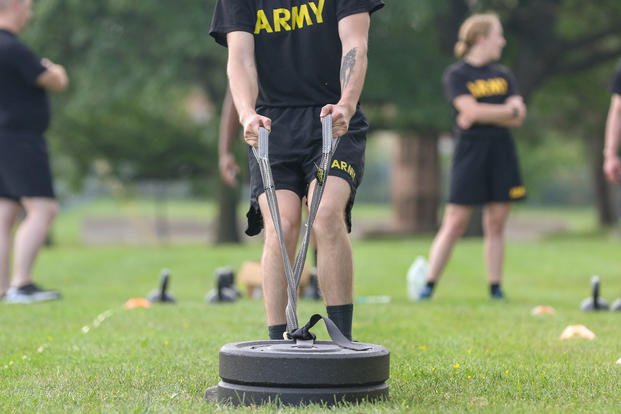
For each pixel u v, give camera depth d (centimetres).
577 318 1453
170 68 4516
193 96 5897
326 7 868
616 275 2542
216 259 2970
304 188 877
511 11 4894
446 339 1186
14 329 1317
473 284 2269
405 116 4666
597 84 6128
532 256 3112
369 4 860
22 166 1741
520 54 4966
